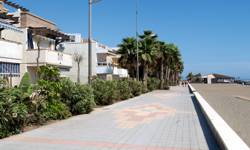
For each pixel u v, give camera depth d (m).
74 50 39.84
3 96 9.03
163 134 9.66
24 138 8.84
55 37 32.66
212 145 8.20
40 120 11.31
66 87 14.02
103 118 13.33
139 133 9.79
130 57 43.97
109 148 7.71
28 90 10.95
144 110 16.83
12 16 26.12
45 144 8.09
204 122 12.35
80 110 14.50
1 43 21.08
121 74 51.78
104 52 52.47
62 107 12.91
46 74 13.57
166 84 56.53
